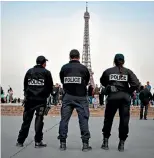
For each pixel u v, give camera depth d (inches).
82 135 366.3
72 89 369.7
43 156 327.6
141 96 992.2
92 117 1063.6
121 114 366.9
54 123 725.3
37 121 382.3
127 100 364.2
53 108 1291.8
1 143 410.0
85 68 373.1
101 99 1579.7
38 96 381.4
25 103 386.9
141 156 333.7
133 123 780.6
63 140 369.7
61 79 379.2
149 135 513.7
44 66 392.8
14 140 436.5
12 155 330.3
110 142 430.0
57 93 1434.5
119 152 355.9
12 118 920.9
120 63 369.4
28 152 348.8
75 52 377.1
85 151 359.3
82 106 369.4
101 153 348.8
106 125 376.2
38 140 382.3
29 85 384.8
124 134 366.3
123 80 364.5
